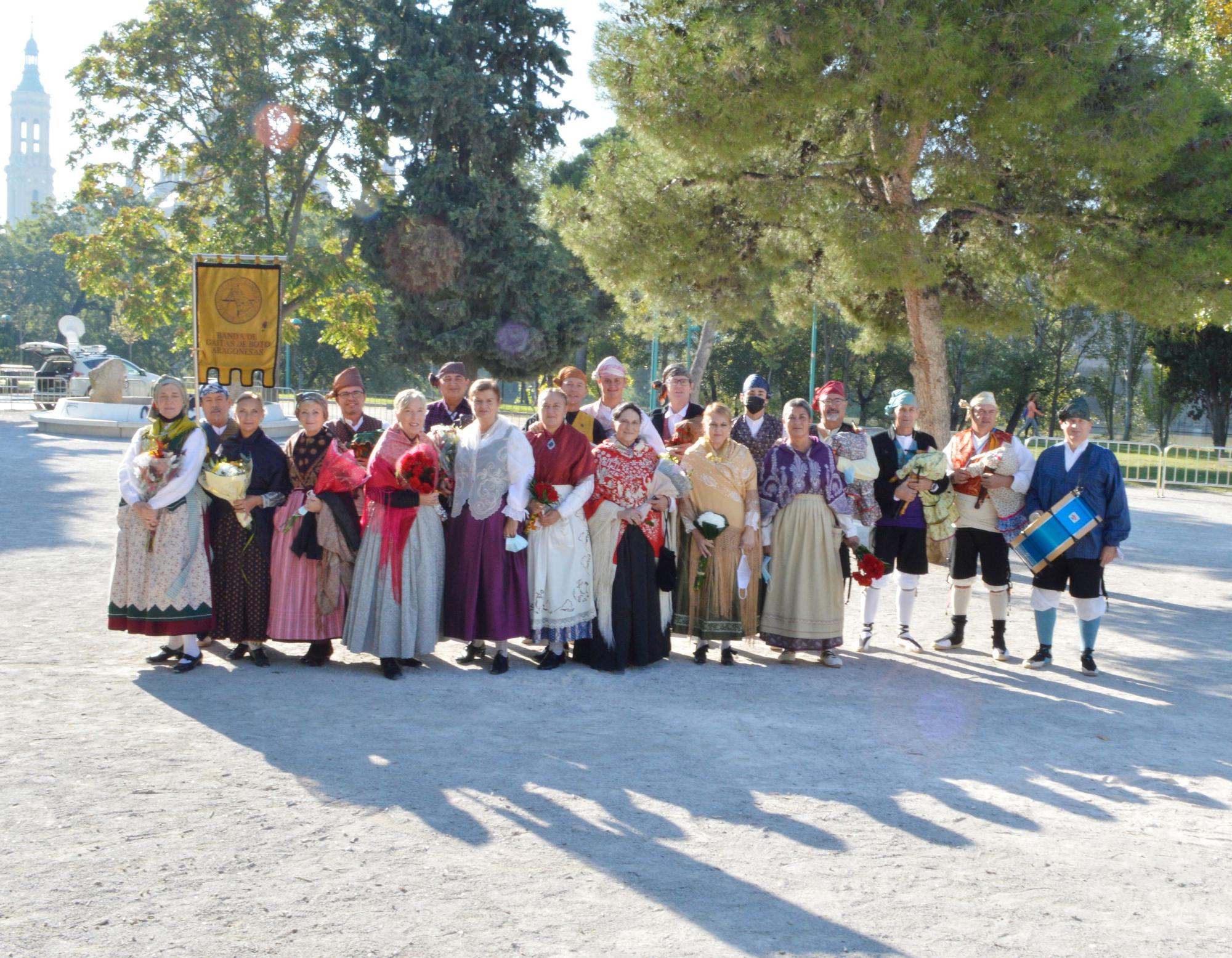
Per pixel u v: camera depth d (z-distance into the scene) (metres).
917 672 7.50
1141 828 4.68
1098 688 7.21
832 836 4.44
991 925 3.70
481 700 6.31
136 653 7.10
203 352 16.75
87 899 3.67
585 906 3.74
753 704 6.43
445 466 6.93
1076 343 55.62
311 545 6.81
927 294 12.99
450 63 32.69
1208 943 3.63
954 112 11.22
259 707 5.98
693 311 14.13
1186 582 12.01
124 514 6.61
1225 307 11.38
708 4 11.64
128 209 33.84
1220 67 11.65
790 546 7.49
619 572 7.20
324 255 33.28
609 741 5.59
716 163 12.00
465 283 32.97
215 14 31.45
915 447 8.24
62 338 82.12
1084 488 7.52
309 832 4.30
